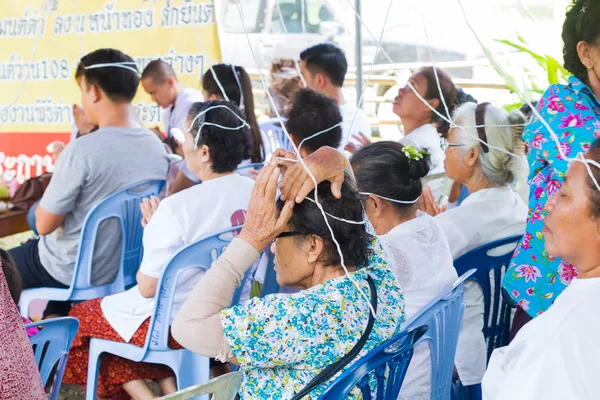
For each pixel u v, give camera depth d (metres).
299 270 1.48
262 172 1.46
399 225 1.91
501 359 1.29
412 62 5.46
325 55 3.70
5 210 3.37
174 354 2.35
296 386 1.42
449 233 2.25
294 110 2.72
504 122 2.29
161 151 3.13
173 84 4.17
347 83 5.16
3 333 1.27
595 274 1.23
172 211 2.34
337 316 1.41
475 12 5.13
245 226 1.49
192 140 2.41
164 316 2.32
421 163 1.92
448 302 1.69
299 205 1.46
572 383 1.15
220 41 4.36
